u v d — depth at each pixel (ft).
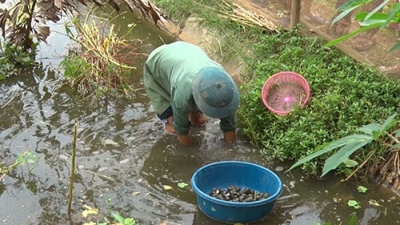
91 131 14.44
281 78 14.33
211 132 14.28
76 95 16.19
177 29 19.74
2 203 11.89
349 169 12.42
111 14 21.68
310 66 14.96
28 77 17.26
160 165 13.12
